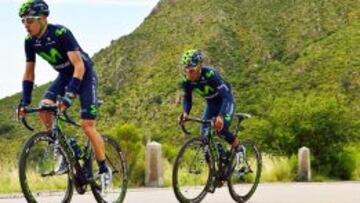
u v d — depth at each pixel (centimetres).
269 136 2036
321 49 10812
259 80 10956
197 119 826
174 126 10631
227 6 14275
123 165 764
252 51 12631
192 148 802
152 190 1161
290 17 13262
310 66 10250
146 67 13600
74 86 642
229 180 865
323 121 1944
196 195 816
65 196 667
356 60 9769
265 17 13688
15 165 1526
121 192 760
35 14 628
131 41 14788
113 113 12188
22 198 977
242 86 11025
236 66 12312
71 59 650
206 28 13625
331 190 1122
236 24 13712
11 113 11825
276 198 959
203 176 834
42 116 676
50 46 650
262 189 1143
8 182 1397
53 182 849
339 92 9012
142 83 12888
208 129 823
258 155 934
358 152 2066
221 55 12694
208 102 856
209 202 895
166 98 11750
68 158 663
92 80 682
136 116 11731
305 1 13450
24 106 671
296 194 1030
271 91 10119
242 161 877
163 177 1549
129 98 12481
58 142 650
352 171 1930
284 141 2002
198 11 14438
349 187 1210
